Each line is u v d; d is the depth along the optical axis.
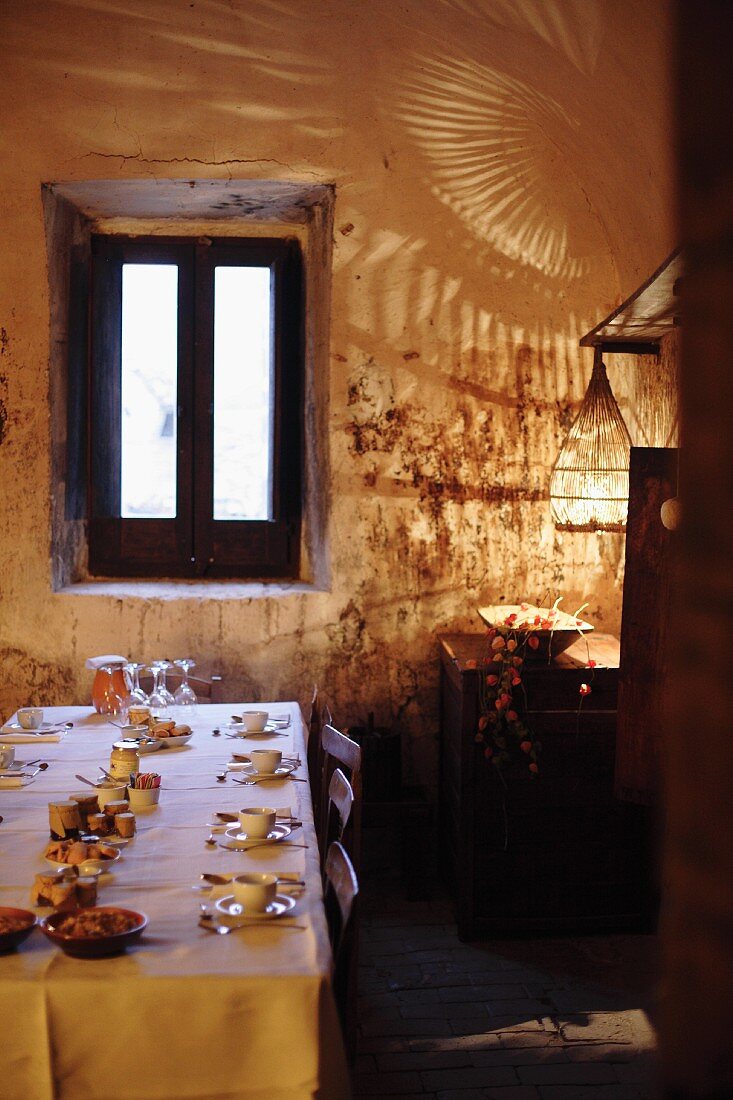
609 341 3.65
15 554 4.39
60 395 4.52
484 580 4.45
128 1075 1.60
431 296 4.39
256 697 4.46
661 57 2.89
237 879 1.96
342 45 4.08
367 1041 2.87
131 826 2.36
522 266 4.39
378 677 4.46
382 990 3.21
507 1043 2.86
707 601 0.36
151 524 4.80
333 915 2.26
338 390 4.39
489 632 3.63
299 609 4.44
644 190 3.64
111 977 1.60
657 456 3.04
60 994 1.58
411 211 4.36
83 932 1.70
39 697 4.43
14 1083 1.59
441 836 4.34
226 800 2.68
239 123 4.28
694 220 0.36
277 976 1.61
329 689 4.45
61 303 4.53
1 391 4.35
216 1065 1.60
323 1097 1.61
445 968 3.38
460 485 4.43
